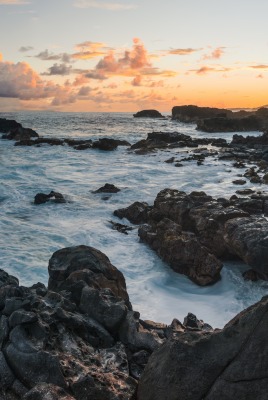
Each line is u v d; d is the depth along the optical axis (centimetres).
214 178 3391
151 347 893
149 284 1567
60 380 717
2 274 1168
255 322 514
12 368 762
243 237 1625
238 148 5241
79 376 739
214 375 510
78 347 839
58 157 4722
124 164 4247
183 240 1703
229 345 520
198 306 1422
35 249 1841
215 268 1575
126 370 817
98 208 2605
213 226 1836
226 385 495
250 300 1462
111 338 909
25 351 766
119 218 2405
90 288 1019
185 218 2044
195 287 1587
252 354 498
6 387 741
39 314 881
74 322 888
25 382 738
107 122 13275
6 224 2231
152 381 550
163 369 544
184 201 2130
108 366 809
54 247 1878
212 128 9306
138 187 3136
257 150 5044
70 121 13638
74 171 3847
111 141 5688
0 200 2791
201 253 1625
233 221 1761
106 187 3022
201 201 2227
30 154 4944
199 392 509
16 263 1656
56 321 874
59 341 838
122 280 1265
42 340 809
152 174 3644
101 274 1188
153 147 5678
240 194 2727
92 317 962
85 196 2916
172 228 1886
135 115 18238
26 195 2933
